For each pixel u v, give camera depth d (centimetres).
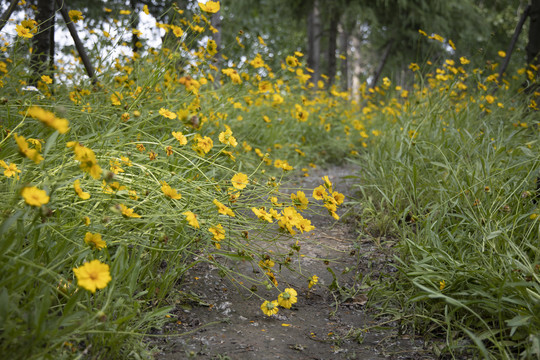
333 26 1134
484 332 173
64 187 183
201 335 183
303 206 222
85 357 149
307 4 1135
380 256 276
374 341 189
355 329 200
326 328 201
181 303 207
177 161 263
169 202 213
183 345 174
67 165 187
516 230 235
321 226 332
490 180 270
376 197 352
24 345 129
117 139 245
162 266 225
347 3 1076
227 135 244
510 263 190
